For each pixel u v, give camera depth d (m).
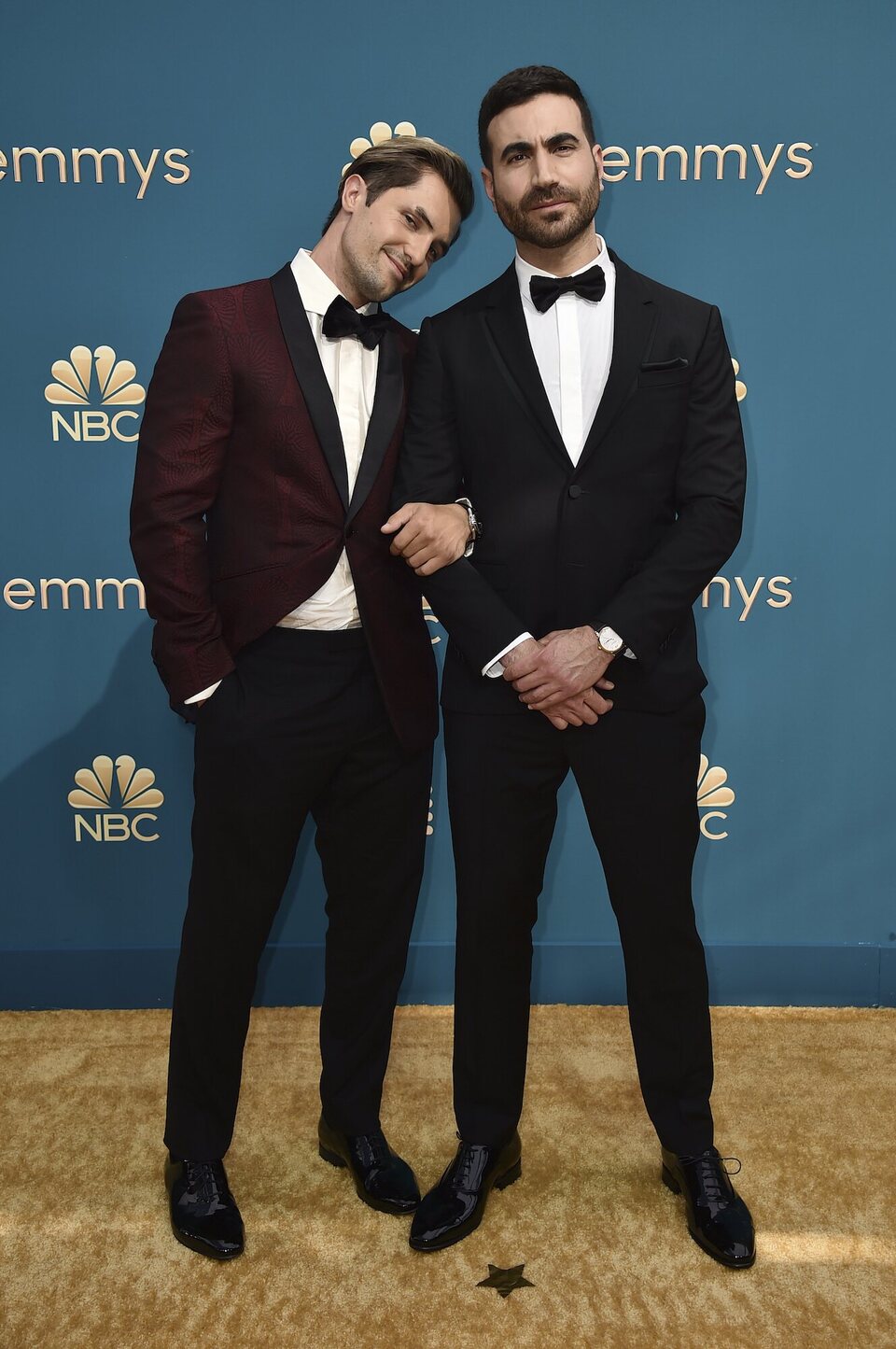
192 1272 1.65
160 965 2.42
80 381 2.21
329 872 1.79
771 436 2.26
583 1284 1.62
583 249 1.62
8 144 2.12
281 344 1.58
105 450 2.24
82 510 2.26
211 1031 1.70
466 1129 1.78
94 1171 1.88
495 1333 1.53
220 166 2.15
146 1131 1.99
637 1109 2.06
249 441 1.58
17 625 2.30
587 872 2.43
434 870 2.42
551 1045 2.29
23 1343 1.51
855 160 2.16
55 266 2.17
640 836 1.64
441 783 2.38
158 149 2.13
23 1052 2.25
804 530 2.30
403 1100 2.09
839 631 2.34
